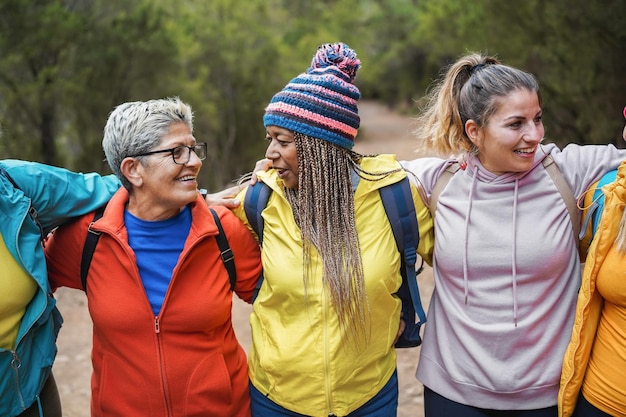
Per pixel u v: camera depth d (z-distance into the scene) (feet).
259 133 55.52
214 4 57.21
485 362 7.59
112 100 38.75
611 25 24.76
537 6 28.68
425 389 8.37
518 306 7.50
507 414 7.78
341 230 7.62
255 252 8.30
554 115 28.94
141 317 7.63
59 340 19.20
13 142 34.83
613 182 7.06
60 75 36.09
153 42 39.37
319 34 90.43
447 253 7.75
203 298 7.70
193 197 7.62
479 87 7.41
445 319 7.98
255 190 8.08
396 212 7.74
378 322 7.84
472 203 7.70
